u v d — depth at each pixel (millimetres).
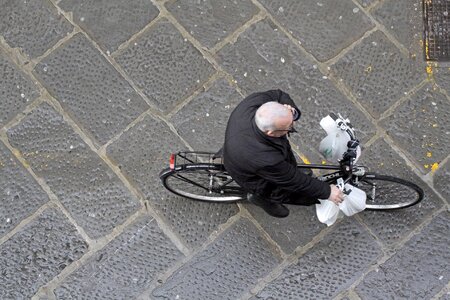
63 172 5395
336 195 4391
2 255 5234
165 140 5449
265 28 5676
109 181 5367
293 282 5121
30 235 5277
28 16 5758
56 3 5770
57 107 5547
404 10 5680
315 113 5465
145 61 5637
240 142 3971
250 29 5680
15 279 5184
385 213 5234
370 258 5148
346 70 5555
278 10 5715
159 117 5504
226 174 4812
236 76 5574
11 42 5711
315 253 5176
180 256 5207
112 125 5492
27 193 5359
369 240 5188
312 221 5242
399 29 5641
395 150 5363
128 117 5508
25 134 5492
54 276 5188
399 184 5184
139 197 5336
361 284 5105
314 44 5625
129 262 5203
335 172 4770
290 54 5609
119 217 5297
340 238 5199
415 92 5488
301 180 4148
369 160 5352
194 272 5168
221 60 5613
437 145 5359
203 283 5145
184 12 5746
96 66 5637
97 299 5137
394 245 5168
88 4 5781
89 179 5375
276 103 3850
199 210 5293
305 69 5570
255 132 3918
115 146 5445
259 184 4246
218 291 5125
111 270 5191
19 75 5625
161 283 5152
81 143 5457
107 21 5738
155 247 5234
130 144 5449
